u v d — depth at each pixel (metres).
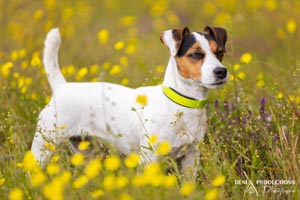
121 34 14.22
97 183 5.67
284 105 7.73
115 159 5.51
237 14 14.42
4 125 8.00
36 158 7.19
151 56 9.34
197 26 15.77
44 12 12.66
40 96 8.88
